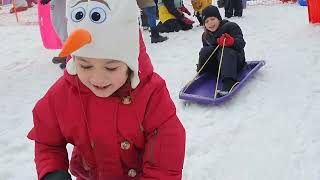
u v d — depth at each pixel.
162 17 4.54
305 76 2.73
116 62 0.88
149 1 3.86
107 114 0.96
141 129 0.98
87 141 1.00
